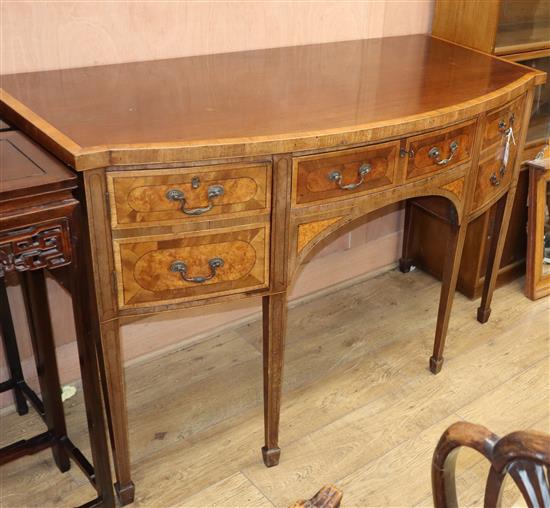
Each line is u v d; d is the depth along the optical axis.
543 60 2.33
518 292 2.56
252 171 1.36
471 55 2.07
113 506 1.56
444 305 2.01
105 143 1.25
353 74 1.81
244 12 1.92
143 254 1.36
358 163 1.49
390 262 2.65
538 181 2.38
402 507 1.67
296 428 1.89
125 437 1.56
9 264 1.19
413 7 2.26
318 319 2.37
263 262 1.47
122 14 1.73
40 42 1.65
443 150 1.65
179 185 1.31
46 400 1.64
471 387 2.07
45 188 1.17
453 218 1.86
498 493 0.69
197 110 1.47
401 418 1.94
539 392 2.05
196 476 1.73
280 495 1.68
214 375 2.09
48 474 1.73
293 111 1.50
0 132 1.40
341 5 2.10
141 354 2.12
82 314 1.33
